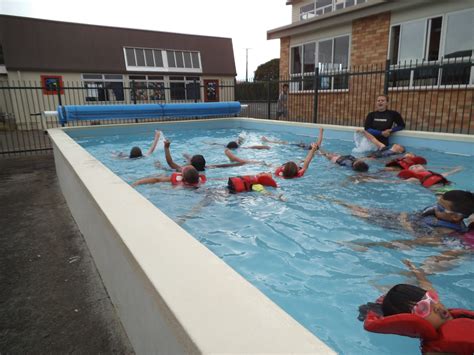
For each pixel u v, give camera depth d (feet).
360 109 37.99
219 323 3.23
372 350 5.53
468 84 29.40
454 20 29.66
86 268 9.04
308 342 2.95
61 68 58.80
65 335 6.55
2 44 55.77
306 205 12.63
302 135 30.63
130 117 33.42
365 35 36.50
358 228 10.51
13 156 27.63
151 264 4.45
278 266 8.31
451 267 8.15
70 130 30.12
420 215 10.77
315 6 49.80
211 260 4.56
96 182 9.02
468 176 16.05
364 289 7.30
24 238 11.11
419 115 33.17
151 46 69.97
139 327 5.23
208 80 76.07
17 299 7.76
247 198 13.47
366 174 16.90
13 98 56.03
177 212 12.09
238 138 28.84
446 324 4.67
